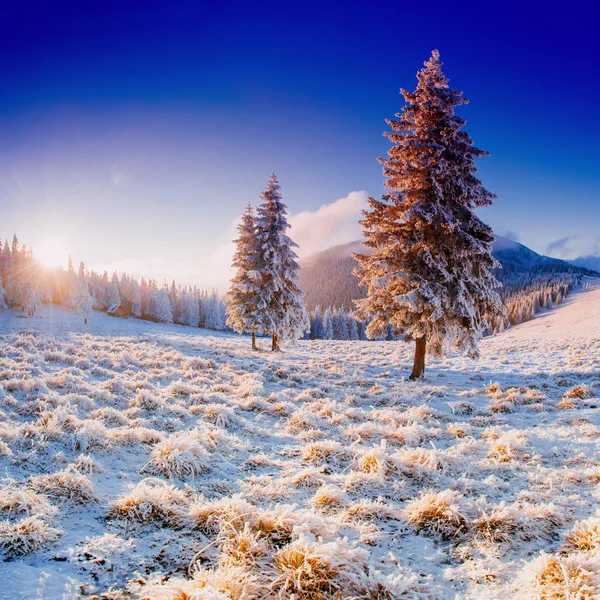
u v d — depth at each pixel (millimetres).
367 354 27547
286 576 3098
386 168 15969
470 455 6770
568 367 17844
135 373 13836
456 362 22750
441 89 15562
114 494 4715
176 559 3512
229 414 8742
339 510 4625
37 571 3211
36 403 7723
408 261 15336
